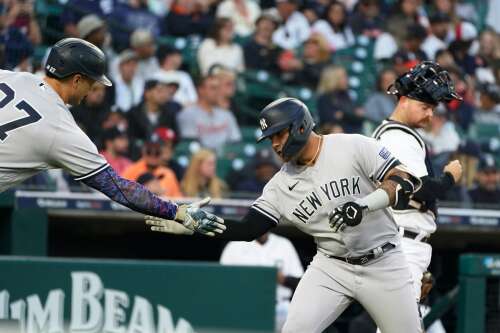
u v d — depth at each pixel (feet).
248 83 122.52
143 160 107.24
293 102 58.34
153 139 108.17
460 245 118.42
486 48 139.23
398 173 58.13
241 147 117.80
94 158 54.75
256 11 127.65
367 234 60.80
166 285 50.85
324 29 129.08
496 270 81.30
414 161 67.36
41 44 116.37
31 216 93.81
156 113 113.70
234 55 122.93
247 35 125.18
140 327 50.75
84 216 101.60
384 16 134.51
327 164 59.36
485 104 132.46
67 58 55.31
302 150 59.11
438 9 138.82
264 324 50.85
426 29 136.05
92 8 118.32
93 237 112.98
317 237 62.03
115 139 109.60
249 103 121.80
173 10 122.11
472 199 121.49
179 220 57.16
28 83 54.24
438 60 135.33
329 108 122.93
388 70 129.49
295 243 114.32
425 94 68.64
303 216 61.00
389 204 57.06
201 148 115.03
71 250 112.06
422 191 66.69
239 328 50.83
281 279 88.99
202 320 50.83
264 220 61.52
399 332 62.59
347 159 59.11
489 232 114.42
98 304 50.67
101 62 56.54
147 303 50.78
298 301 63.36
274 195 61.52
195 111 116.37
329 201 59.67
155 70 117.29
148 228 110.22
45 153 53.78
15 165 53.67
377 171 58.80
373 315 63.26
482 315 80.94
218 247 114.83
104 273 50.70
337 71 124.47
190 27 122.62
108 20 118.21
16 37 113.70
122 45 117.19
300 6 129.08
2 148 53.16
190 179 110.42
